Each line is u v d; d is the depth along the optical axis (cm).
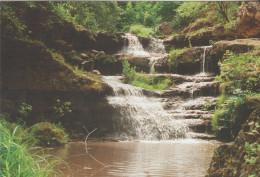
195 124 1303
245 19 1853
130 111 1298
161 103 1474
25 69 1179
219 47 1742
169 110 1438
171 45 2373
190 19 2758
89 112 1234
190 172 559
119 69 2056
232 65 1395
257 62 1363
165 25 2795
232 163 348
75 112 1223
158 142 1123
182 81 1738
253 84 1245
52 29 1583
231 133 1202
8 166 366
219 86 1459
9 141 380
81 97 1238
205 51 1872
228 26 2056
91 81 1277
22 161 380
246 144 321
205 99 1469
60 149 846
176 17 2928
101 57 2041
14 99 1158
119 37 2309
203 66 1869
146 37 2439
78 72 1352
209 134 1272
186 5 2498
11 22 1206
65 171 544
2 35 1165
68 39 1845
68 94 1227
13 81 1160
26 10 1409
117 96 1356
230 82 1321
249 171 315
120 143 1070
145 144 1044
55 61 1229
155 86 1748
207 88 1523
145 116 1312
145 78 1792
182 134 1270
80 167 588
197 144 1064
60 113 1200
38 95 1187
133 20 3022
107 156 741
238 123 1184
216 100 1413
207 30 2172
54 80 1208
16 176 355
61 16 1650
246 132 348
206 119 1310
